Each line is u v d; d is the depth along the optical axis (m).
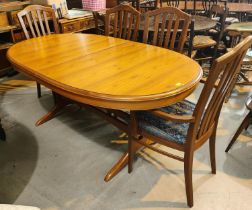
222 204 1.45
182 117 1.18
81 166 1.76
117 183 1.61
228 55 0.98
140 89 1.21
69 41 2.07
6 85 3.03
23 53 1.81
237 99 2.56
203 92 1.07
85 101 1.25
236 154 1.82
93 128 2.18
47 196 1.54
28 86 3.00
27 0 2.91
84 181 1.64
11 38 2.88
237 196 1.49
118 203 1.48
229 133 2.04
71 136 2.09
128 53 1.74
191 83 1.27
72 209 1.45
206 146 1.90
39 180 1.66
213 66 0.98
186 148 1.29
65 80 1.34
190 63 1.52
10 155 1.89
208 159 1.78
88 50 1.82
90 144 1.98
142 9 3.23
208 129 1.39
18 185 1.62
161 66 1.49
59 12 3.01
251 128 2.10
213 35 3.34
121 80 1.32
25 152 1.92
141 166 1.74
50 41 2.08
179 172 1.68
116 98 1.15
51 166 1.77
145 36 2.11
